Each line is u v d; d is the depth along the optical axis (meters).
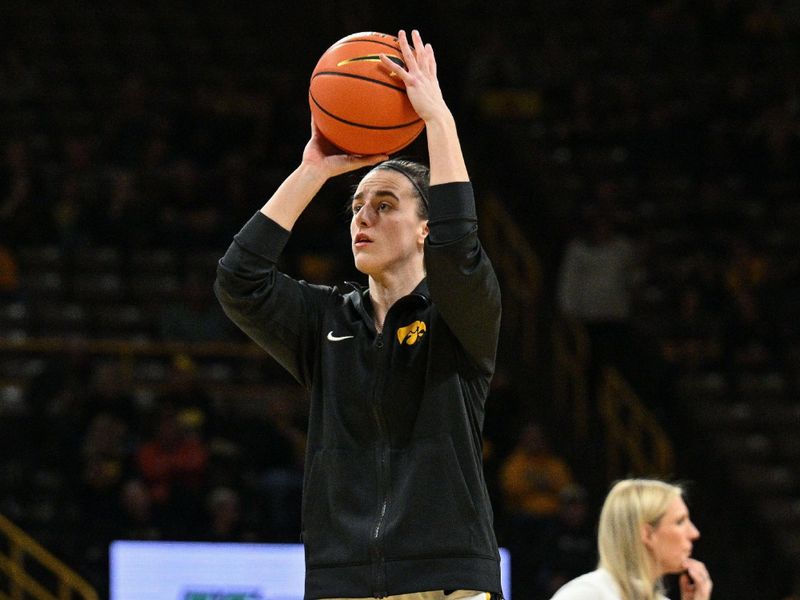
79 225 28.98
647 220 30.75
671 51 36.53
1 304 27.50
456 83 35.53
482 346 6.09
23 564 20.61
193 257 29.12
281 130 32.09
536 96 34.88
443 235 5.89
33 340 26.66
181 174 30.02
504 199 32.47
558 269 30.38
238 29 37.41
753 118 34.00
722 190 32.06
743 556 24.39
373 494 6.00
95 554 20.23
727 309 28.70
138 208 29.23
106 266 28.69
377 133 6.35
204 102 33.56
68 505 21.53
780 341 27.98
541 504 23.06
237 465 22.19
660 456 25.52
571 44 36.84
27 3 36.31
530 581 20.80
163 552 19.06
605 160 33.00
